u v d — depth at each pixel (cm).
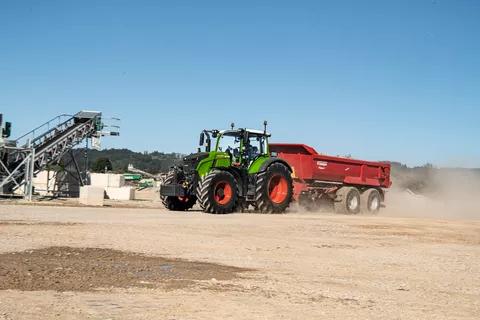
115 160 14175
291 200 2155
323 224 1644
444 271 950
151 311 554
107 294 630
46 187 3180
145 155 15488
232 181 1950
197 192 1883
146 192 5003
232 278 777
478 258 1124
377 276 868
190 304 596
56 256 900
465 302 700
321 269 907
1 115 2827
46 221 1430
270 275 820
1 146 2702
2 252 912
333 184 2419
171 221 1535
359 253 1116
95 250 982
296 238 1298
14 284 662
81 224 1383
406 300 691
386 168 2675
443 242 1379
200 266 871
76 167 3219
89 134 3198
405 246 1266
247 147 2083
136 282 712
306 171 2311
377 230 1577
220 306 593
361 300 672
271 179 2084
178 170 2048
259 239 1244
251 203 2094
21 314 518
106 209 2028
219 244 1133
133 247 1038
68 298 599
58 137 3059
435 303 682
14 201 2388
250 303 617
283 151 2414
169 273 792
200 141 2025
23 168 2811
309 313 582
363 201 2520
